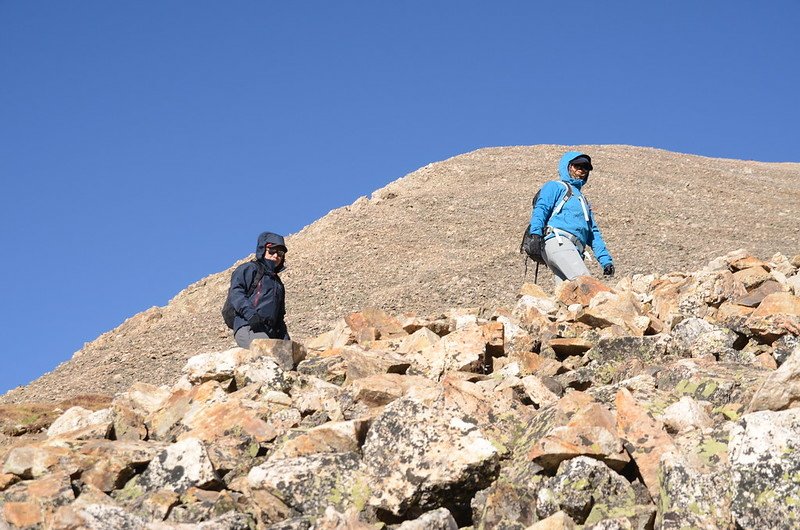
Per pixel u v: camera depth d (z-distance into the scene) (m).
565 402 4.45
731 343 5.93
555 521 3.63
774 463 3.50
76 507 3.70
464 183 47.69
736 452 3.62
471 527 3.98
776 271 7.45
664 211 40.97
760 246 33.72
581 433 4.05
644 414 4.21
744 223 39.16
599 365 6.15
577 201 8.30
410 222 40.41
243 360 5.86
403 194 46.62
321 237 39.59
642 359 6.11
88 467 4.43
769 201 45.00
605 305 6.92
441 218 40.75
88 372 26.98
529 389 5.20
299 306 30.36
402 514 3.97
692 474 3.61
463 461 3.98
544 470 4.03
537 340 6.68
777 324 5.91
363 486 4.05
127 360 27.48
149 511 4.05
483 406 4.81
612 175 48.78
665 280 8.66
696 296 7.09
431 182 48.66
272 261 6.96
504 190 45.19
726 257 8.02
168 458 4.39
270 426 4.88
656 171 50.84
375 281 32.47
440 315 8.83
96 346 31.38
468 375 5.75
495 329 6.47
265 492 4.07
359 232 39.12
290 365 6.12
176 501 4.13
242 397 5.44
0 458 4.84
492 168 50.25
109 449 4.57
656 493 3.80
